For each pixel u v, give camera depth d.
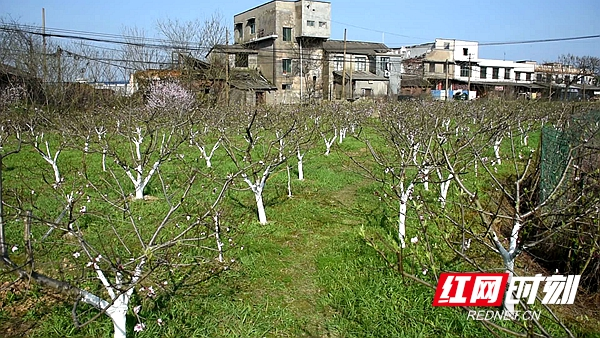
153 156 11.99
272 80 41.06
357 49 44.72
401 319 4.37
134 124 12.66
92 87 22.06
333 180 10.33
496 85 46.97
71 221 3.43
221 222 6.44
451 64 48.47
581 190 4.59
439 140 6.05
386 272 5.23
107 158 11.91
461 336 4.07
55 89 20.03
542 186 6.82
